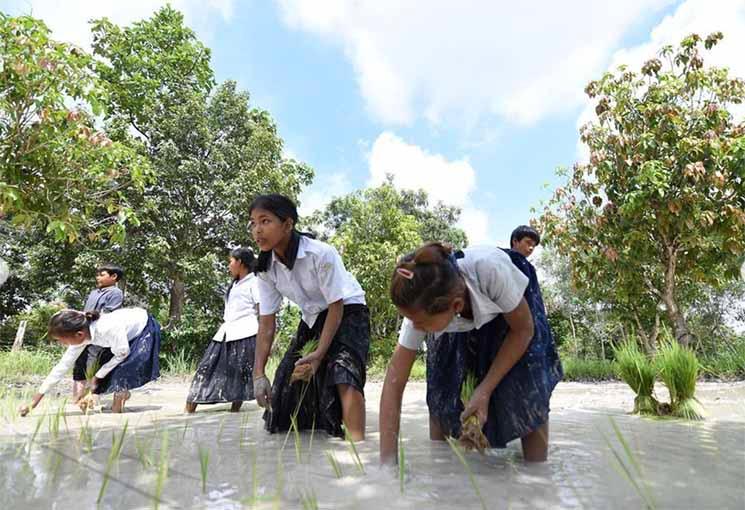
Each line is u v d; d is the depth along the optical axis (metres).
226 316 4.74
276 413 3.17
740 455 2.44
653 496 1.77
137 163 7.00
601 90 9.76
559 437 2.98
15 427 3.37
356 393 2.99
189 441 2.85
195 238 15.44
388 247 14.90
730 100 9.22
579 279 10.31
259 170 15.73
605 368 9.93
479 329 2.56
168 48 16.58
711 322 16.78
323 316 3.27
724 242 8.64
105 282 5.49
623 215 9.05
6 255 17.56
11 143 5.96
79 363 4.86
